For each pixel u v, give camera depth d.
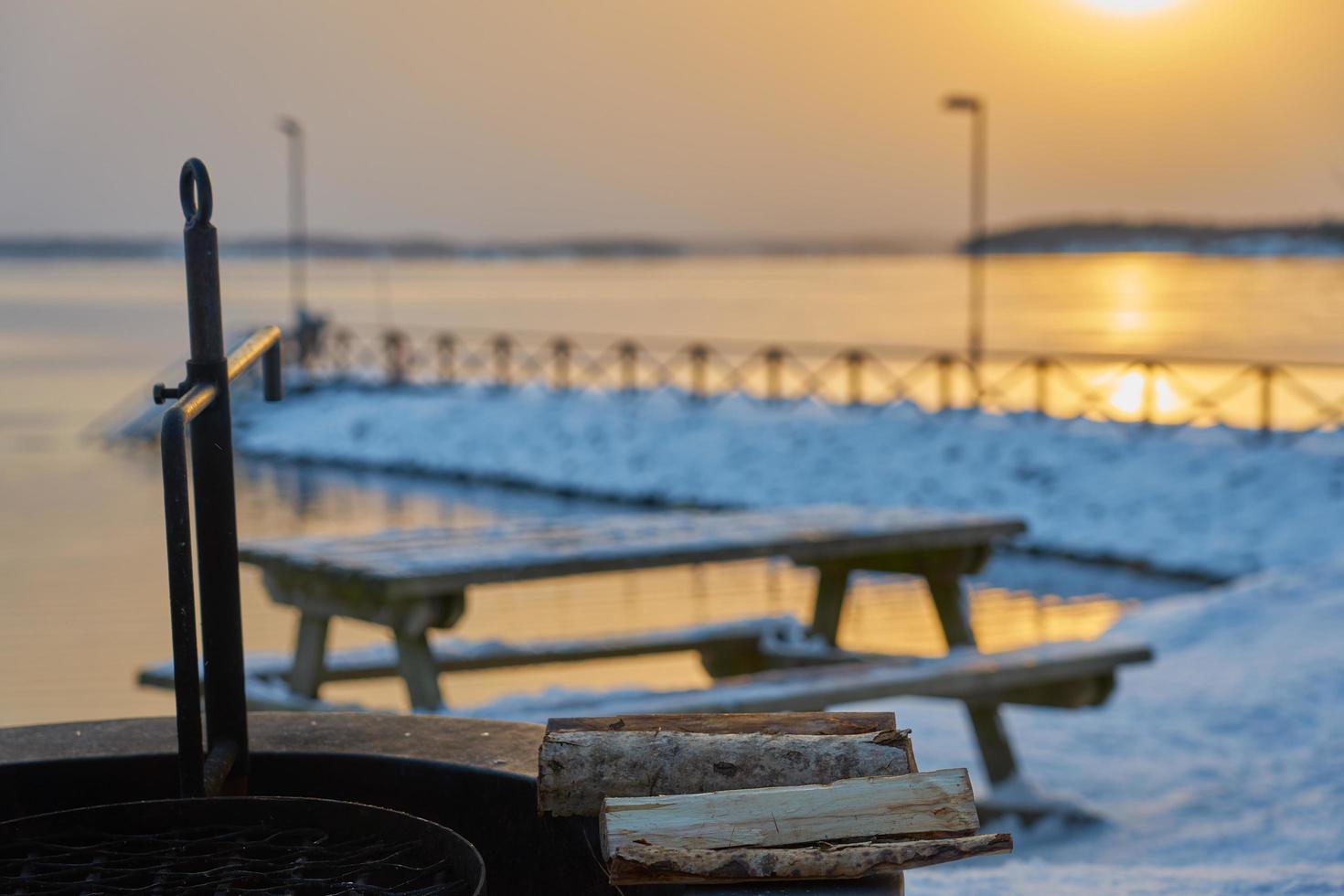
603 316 80.81
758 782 1.86
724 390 26.11
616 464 21.28
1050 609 11.43
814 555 5.01
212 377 2.09
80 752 2.20
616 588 11.43
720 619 9.98
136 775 2.19
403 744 2.27
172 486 1.85
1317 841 4.11
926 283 199.62
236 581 2.15
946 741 5.90
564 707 4.29
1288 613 8.10
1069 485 17.09
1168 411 25.64
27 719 6.99
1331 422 17.48
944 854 1.68
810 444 20.77
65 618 9.83
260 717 2.42
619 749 1.88
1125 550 14.41
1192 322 67.19
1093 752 5.70
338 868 1.81
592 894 2.01
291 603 4.67
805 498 18.91
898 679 4.76
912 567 5.72
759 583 11.67
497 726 2.38
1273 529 14.33
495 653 5.23
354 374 32.59
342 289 168.38
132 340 57.16
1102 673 5.25
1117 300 111.94
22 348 51.09
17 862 1.83
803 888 1.68
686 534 5.02
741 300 116.12
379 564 4.34
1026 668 4.99
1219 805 4.84
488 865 2.16
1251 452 16.67
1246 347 43.12
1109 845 4.50
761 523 5.36
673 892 1.74
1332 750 5.31
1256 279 187.00
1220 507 15.25
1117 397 29.25
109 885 1.78
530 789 2.11
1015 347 45.22
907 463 19.34
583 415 24.67
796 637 6.05
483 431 24.39
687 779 1.87
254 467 24.12
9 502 17.08
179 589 1.89
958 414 21.11
